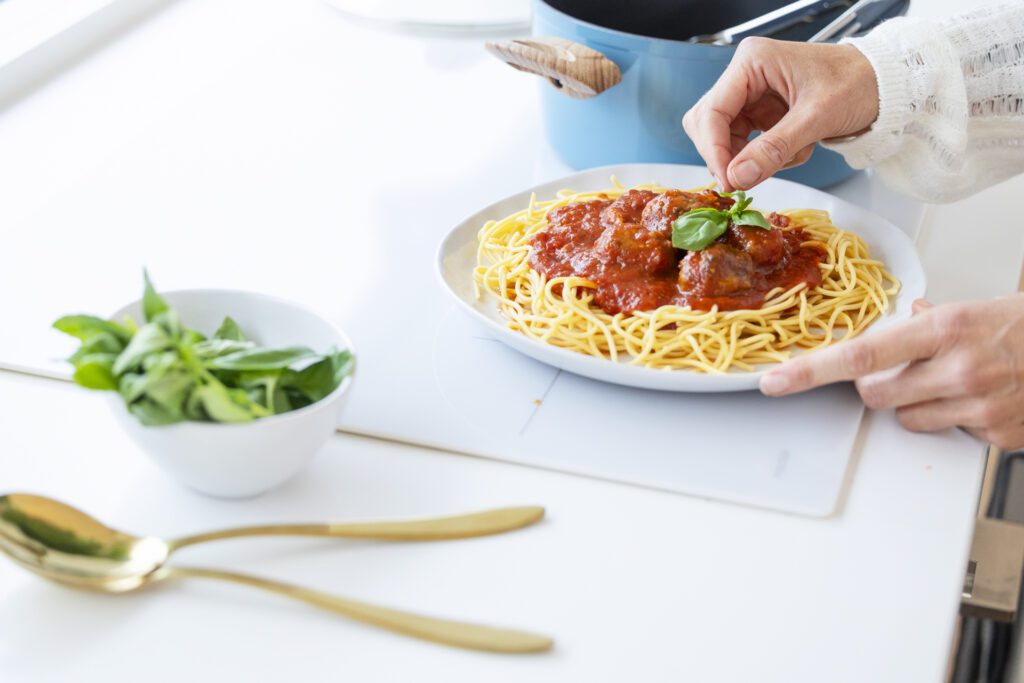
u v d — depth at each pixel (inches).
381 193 48.5
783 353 37.0
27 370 36.2
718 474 32.6
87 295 40.3
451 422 34.4
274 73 60.5
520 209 45.0
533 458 32.9
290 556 29.0
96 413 34.5
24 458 32.3
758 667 26.5
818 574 29.3
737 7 55.1
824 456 33.5
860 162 44.1
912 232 46.6
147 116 55.3
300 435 29.1
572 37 46.8
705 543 30.2
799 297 38.8
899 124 42.2
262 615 27.2
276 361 29.2
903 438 34.9
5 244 43.6
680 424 34.8
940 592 28.9
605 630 27.2
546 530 30.4
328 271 42.5
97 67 60.7
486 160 51.8
